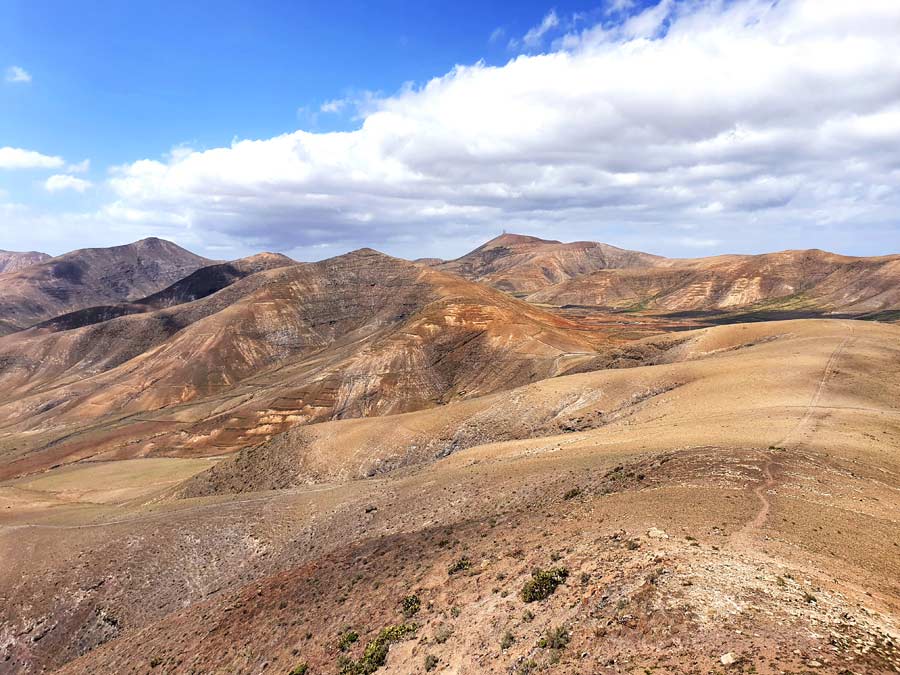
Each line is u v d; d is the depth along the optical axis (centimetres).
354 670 2322
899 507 2875
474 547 3247
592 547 2517
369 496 5781
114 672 3681
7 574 5688
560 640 1819
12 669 4703
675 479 3353
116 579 5359
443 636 2247
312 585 3697
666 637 1652
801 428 4503
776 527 2462
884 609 1761
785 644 1507
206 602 4378
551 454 5303
